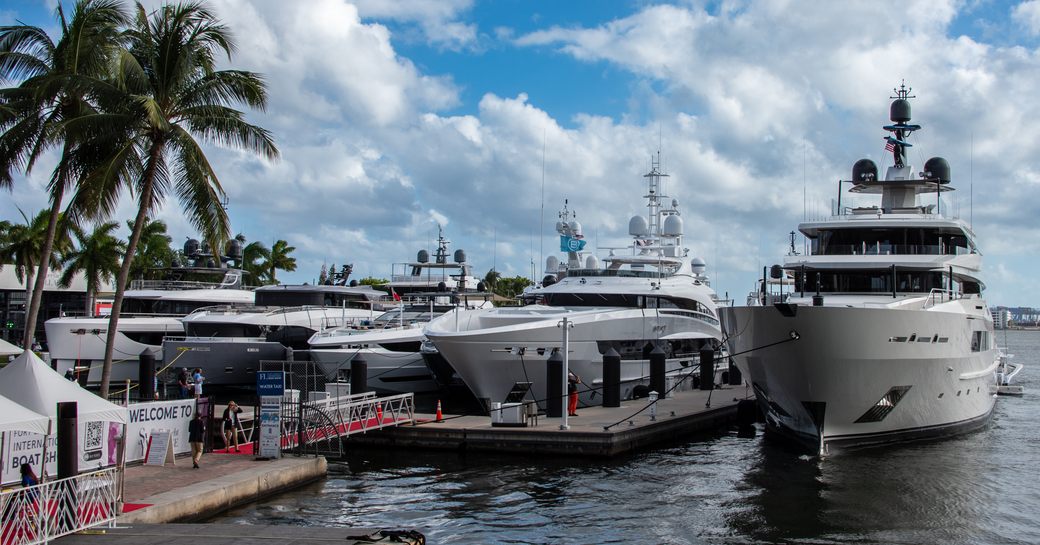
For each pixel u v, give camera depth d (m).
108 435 18.67
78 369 35.22
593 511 18.34
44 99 21.69
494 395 28.17
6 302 55.91
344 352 32.16
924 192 30.61
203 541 13.24
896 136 30.55
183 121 22.44
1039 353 121.56
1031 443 26.20
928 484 20.44
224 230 22.34
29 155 22.48
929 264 26.38
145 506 15.48
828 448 23.50
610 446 23.84
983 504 18.78
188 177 21.95
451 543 16.06
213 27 22.47
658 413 28.44
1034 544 15.95
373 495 19.61
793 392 22.78
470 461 23.62
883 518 17.67
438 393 34.72
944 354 23.59
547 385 27.09
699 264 48.94
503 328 27.22
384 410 27.19
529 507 18.67
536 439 24.38
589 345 29.58
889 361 22.05
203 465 19.84
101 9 22.67
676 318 34.19
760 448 25.69
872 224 27.39
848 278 27.34
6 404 14.12
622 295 34.28
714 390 37.75
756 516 17.86
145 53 22.44
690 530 16.92
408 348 34.19
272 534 13.60
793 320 21.33
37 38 22.83
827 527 17.05
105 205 21.19
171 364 34.09
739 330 23.52
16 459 16.47
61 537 13.41
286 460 20.67
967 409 27.12
